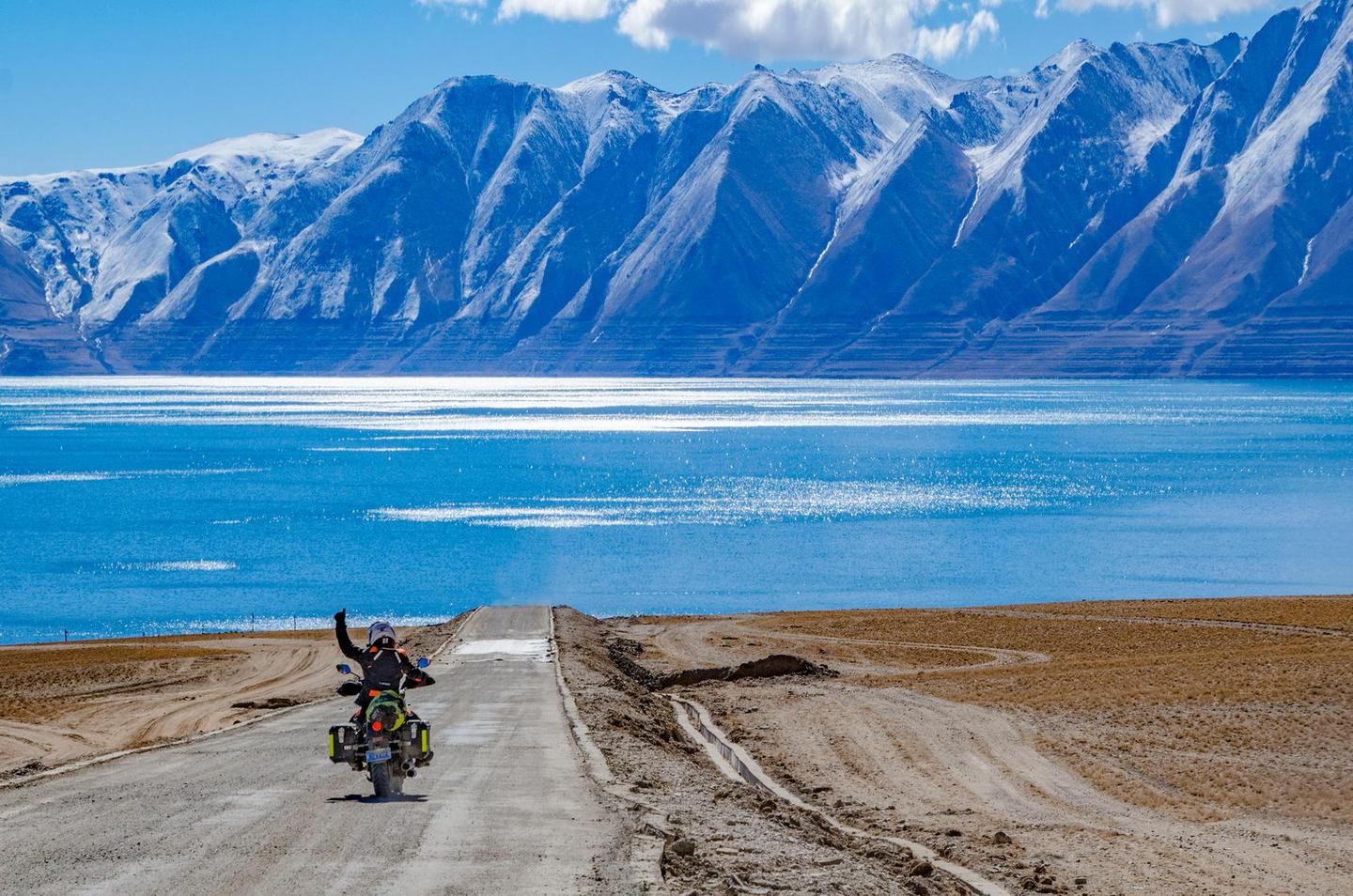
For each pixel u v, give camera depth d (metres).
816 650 81.69
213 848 16.80
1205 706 48.22
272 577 142.25
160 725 51.31
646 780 24.67
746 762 38.75
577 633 80.69
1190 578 139.62
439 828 18.20
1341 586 132.25
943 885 20.44
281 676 72.25
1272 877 26.28
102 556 157.00
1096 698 51.84
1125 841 29.22
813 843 20.81
